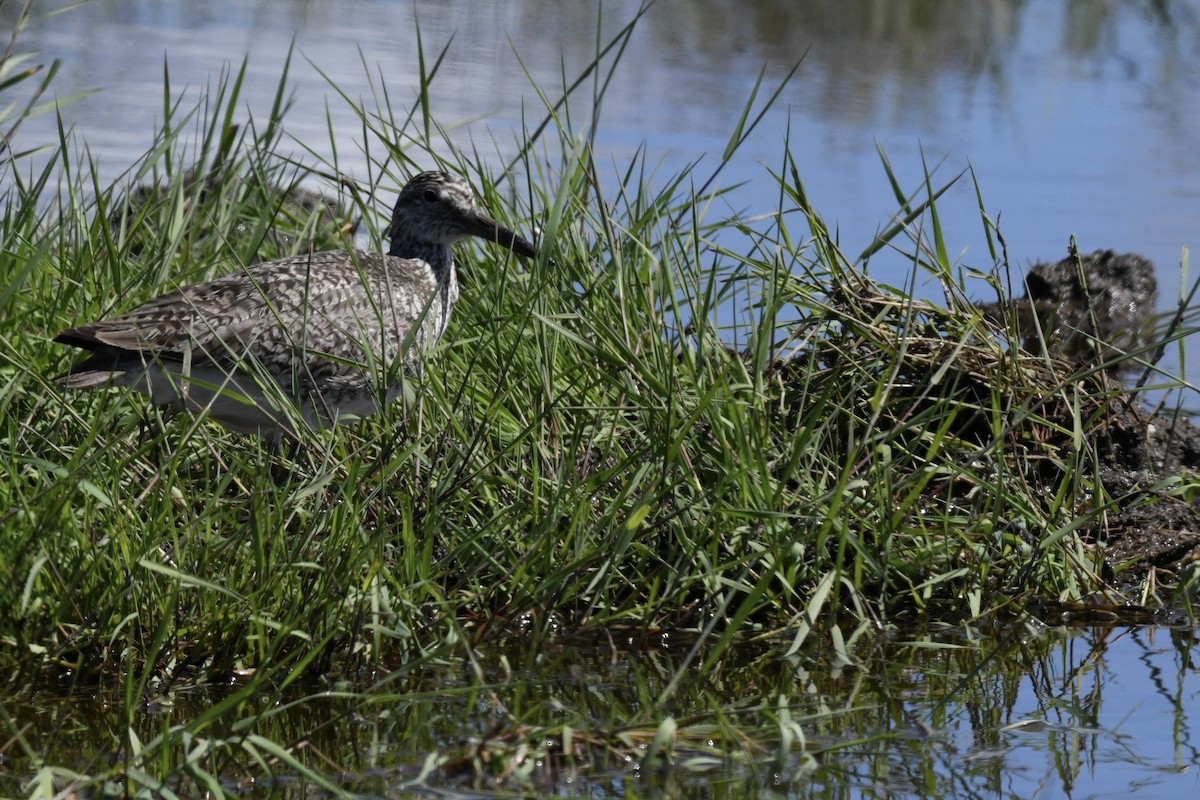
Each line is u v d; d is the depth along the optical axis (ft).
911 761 27.17
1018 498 36.09
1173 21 120.16
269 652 27.66
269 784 25.21
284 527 30.22
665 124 79.10
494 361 38.37
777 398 37.93
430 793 24.85
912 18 115.96
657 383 34.24
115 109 75.05
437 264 41.14
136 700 26.12
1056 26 115.96
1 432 32.89
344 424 37.11
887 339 39.14
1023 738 28.43
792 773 26.21
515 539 32.91
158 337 33.86
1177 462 42.57
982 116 86.12
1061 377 40.73
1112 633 34.04
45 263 39.52
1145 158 78.13
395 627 29.94
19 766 25.34
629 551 33.65
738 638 32.65
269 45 94.43
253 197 51.47
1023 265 61.16
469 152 69.97
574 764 25.84
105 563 29.35
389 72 88.33
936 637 33.37
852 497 33.88
